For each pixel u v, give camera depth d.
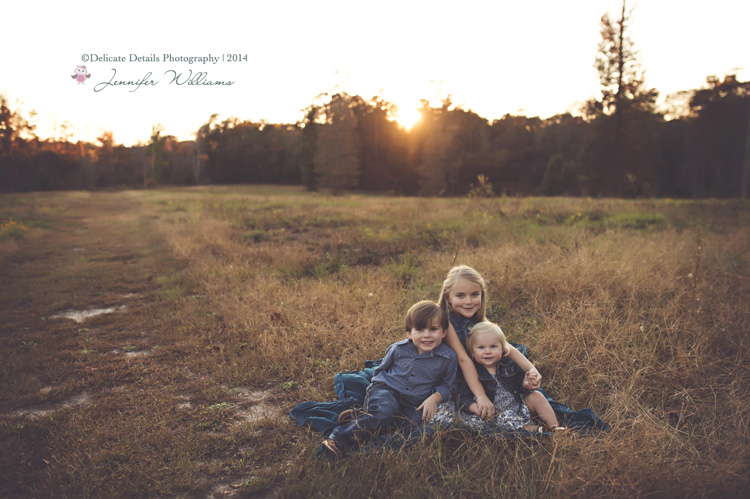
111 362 3.94
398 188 61.16
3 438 2.78
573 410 2.91
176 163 89.88
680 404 2.91
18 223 14.17
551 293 4.86
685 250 6.56
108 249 10.38
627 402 2.84
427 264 6.40
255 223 12.53
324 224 12.38
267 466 2.48
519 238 8.07
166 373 3.66
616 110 34.00
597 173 34.94
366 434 2.60
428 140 52.69
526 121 68.06
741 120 46.84
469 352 2.86
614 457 2.26
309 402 3.00
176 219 14.23
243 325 4.54
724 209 13.84
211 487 2.34
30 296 6.22
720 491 2.12
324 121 49.12
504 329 4.12
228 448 2.67
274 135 80.56
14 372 3.74
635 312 4.20
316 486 2.23
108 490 2.29
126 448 2.61
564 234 8.32
